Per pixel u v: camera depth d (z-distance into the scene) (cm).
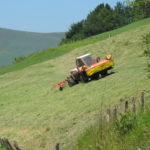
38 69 6178
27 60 8125
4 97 4481
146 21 8581
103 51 5947
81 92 3397
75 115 2762
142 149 1352
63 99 3425
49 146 2392
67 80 3888
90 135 1800
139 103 1827
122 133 1538
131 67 3853
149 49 2045
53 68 6025
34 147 2486
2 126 3194
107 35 8462
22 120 3203
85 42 8288
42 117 3075
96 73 3734
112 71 3928
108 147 1451
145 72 3203
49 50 8406
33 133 2770
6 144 2234
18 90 4709
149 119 1561
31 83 5025
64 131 2552
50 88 4188
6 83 5603
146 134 1462
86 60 3809
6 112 3647
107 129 1592
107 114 1675
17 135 2842
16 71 6594
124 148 1411
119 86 3019
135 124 1577
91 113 2622
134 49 5319
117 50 5666
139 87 2700
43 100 3694
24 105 3738
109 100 2686
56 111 3091
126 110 1725
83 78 3759
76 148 1862
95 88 3316
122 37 6200
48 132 2659
